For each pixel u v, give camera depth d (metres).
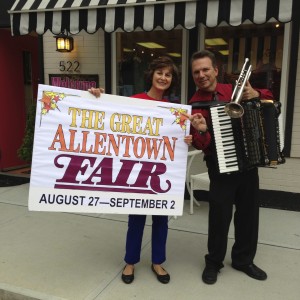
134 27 3.88
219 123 2.76
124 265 3.34
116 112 2.89
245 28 4.86
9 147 6.64
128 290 2.95
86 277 3.14
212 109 2.77
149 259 3.45
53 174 2.82
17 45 6.66
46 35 5.61
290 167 4.74
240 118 2.74
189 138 2.93
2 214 4.60
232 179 2.96
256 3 3.46
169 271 3.24
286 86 4.70
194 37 4.96
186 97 5.13
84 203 2.89
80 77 5.57
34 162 2.79
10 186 5.78
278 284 3.03
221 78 5.05
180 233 4.02
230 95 3.02
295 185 4.75
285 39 4.64
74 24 4.12
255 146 2.76
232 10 3.54
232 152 2.78
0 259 3.44
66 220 4.40
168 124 2.95
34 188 2.81
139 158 2.94
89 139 2.86
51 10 4.18
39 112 2.77
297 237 3.90
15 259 3.44
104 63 5.43
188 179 4.62
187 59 5.07
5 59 6.44
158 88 2.95
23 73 6.84
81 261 3.41
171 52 5.18
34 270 3.24
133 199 2.95
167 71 2.92
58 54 5.61
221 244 3.06
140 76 5.39
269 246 3.69
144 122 2.92
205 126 2.82
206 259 3.18
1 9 5.82
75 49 5.51
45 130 2.79
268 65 4.82
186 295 2.89
